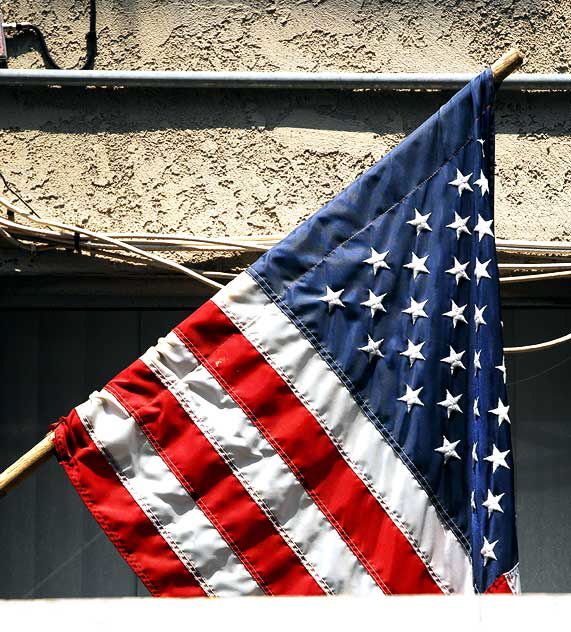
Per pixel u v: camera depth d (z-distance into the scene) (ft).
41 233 17.94
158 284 19.20
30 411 19.74
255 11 19.11
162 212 18.71
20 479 15.01
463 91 16.12
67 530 19.57
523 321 20.12
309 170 18.88
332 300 15.64
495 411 15.30
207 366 15.43
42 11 18.94
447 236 15.84
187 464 15.17
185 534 15.01
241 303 15.58
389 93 19.04
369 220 15.87
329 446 15.31
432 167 15.98
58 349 19.86
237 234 18.69
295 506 15.17
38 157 18.74
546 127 19.13
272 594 14.97
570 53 19.29
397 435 15.39
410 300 15.70
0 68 18.81
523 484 19.80
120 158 18.80
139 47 18.97
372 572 15.03
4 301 19.30
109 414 15.24
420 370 15.53
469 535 15.26
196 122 18.89
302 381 15.44
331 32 19.12
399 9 19.20
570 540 19.70
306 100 19.01
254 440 15.26
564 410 19.95
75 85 18.69
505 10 19.29
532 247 18.38
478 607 11.80
